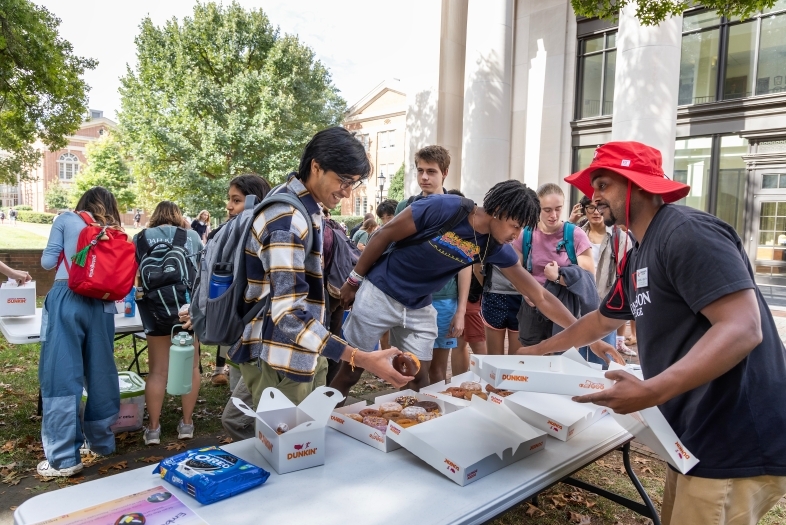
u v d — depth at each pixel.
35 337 2.93
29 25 10.47
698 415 1.28
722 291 1.15
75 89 11.88
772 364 1.27
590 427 1.82
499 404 1.80
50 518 1.11
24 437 3.35
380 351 1.53
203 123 24.08
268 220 1.56
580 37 12.46
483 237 2.18
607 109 12.23
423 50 12.87
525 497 1.37
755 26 10.53
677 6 4.53
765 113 10.31
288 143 24.69
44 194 63.34
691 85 11.45
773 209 10.34
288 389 1.79
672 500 1.60
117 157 43.47
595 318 1.75
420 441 1.46
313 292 1.71
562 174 12.71
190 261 3.08
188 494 1.24
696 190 11.40
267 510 1.20
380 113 47.12
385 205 5.40
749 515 1.27
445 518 1.19
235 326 1.74
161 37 25.38
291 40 26.08
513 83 13.37
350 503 1.24
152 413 3.24
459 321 3.31
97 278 2.61
